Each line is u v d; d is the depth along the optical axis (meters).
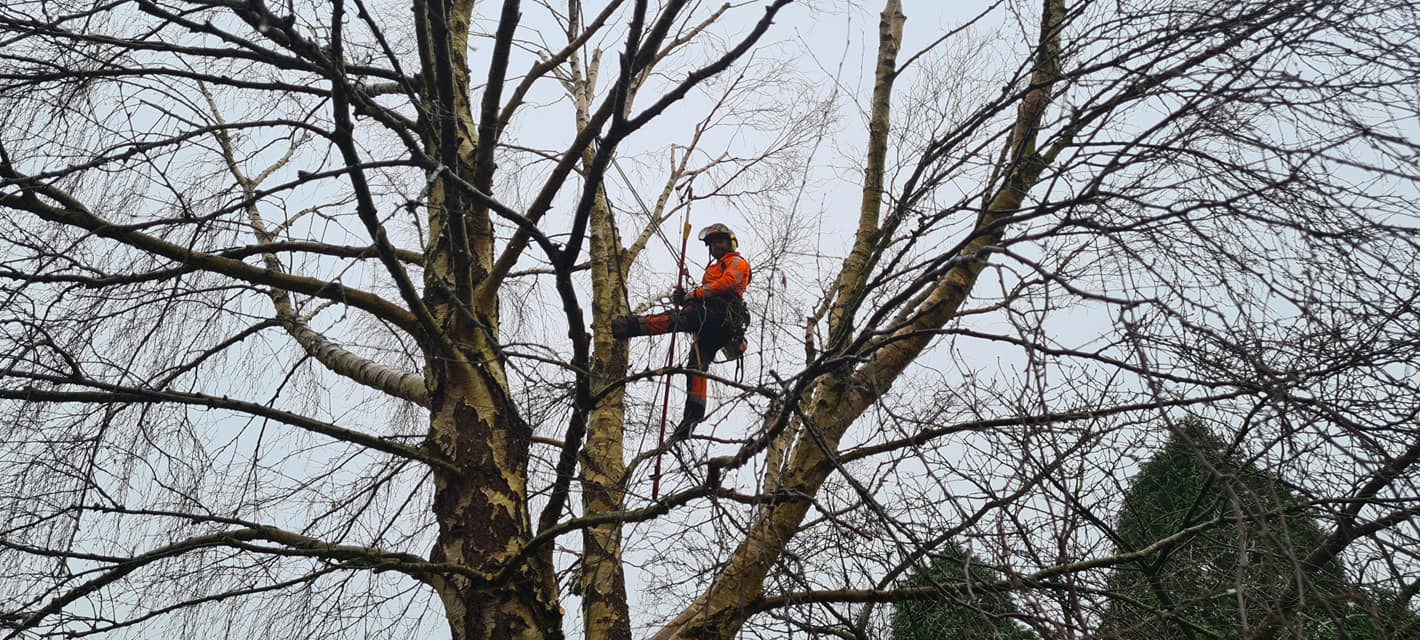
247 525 5.11
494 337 5.81
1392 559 3.73
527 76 6.34
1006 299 3.41
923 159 4.98
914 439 3.82
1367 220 3.80
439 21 4.98
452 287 5.87
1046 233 3.72
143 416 5.10
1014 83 4.76
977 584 3.96
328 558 4.92
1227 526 4.88
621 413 6.34
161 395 4.85
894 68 5.92
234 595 4.80
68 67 4.86
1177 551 5.15
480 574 5.17
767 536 5.04
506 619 5.30
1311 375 4.09
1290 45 4.18
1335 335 3.94
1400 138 3.66
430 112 5.43
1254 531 4.36
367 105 4.79
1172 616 4.49
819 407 5.21
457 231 5.33
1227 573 4.86
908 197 5.11
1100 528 4.98
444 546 5.50
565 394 5.13
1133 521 5.36
